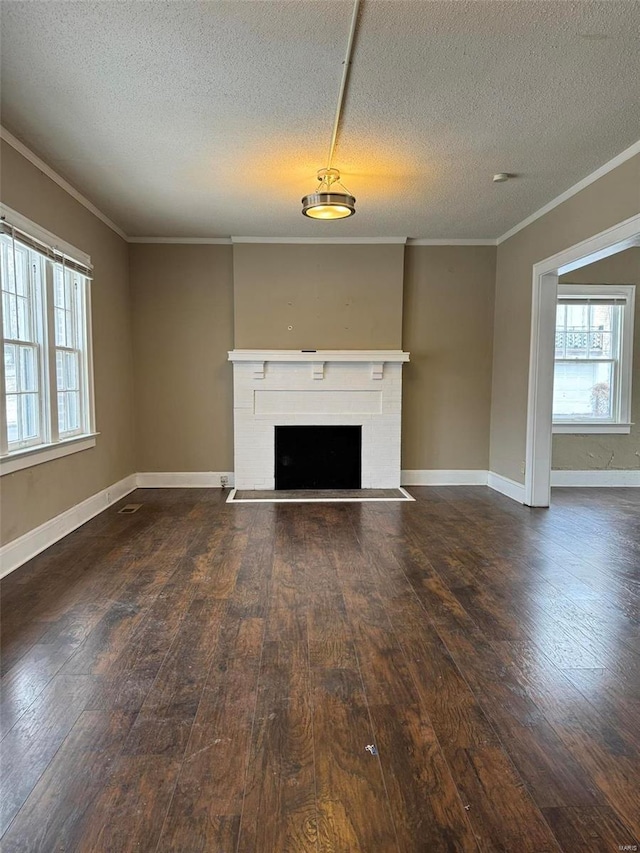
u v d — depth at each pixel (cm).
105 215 489
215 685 205
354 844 135
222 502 513
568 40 237
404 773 159
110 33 230
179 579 313
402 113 303
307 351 557
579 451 594
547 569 333
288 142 338
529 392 500
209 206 463
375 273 569
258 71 261
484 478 597
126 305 557
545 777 158
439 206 464
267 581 311
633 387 590
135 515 464
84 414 451
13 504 331
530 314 499
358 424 571
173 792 151
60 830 138
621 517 461
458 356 589
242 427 567
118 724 181
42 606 276
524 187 418
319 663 221
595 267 582
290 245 563
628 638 244
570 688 204
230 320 577
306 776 158
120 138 332
